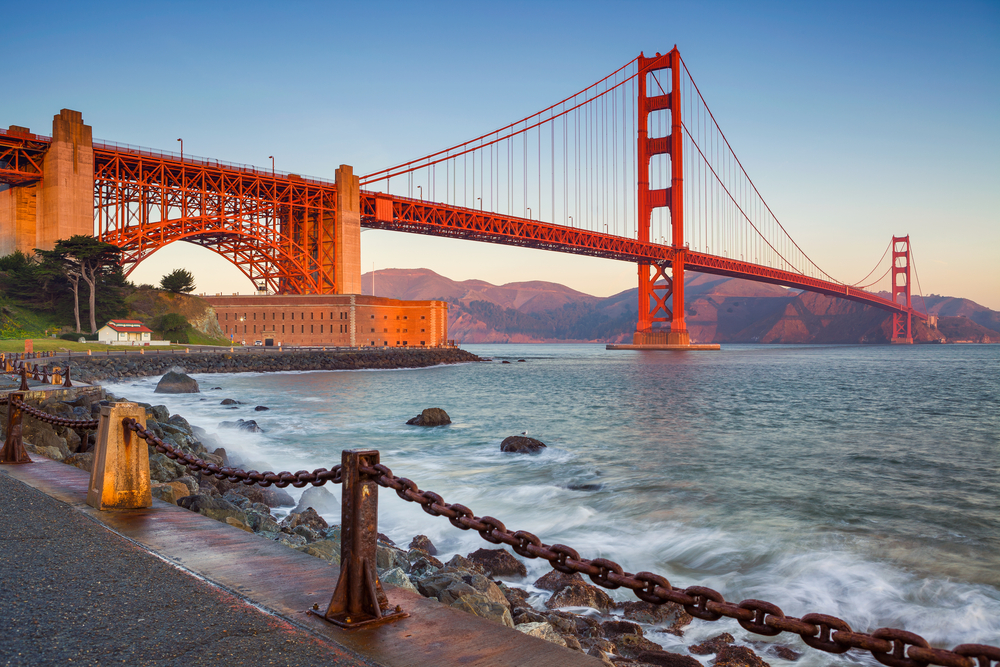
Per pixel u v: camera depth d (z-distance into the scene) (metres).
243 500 13.70
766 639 8.34
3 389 20.92
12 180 90.69
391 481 4.30
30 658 3.66
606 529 13.79
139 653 3.74
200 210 108.69
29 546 5.86
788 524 14.12
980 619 8.97
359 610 4.30
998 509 15.56
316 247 125.19
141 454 7.52
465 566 10.18
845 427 32.75
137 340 90.69
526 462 22.05
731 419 36.31
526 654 3.84
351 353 95.94
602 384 67.69
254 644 3.90
